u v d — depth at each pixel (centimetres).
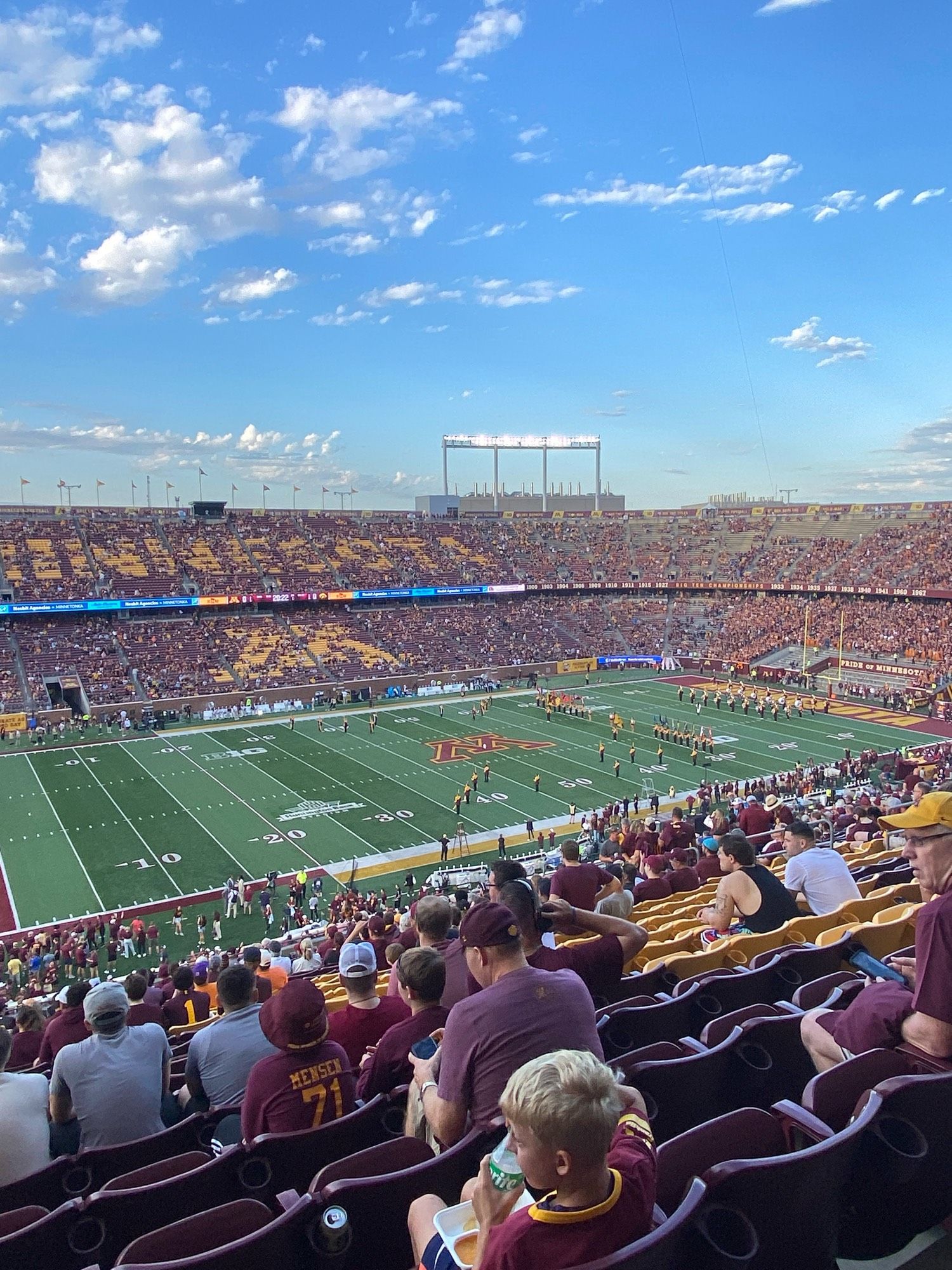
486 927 409
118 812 4000
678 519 10150
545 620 8581
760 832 1889
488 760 4859
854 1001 462
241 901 3038
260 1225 386
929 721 5778
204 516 8469
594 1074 268
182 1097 704
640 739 5353
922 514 8644
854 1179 373
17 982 2461
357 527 9175
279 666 6719
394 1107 520
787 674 7131
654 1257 280
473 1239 329
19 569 6881
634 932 555
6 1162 534
